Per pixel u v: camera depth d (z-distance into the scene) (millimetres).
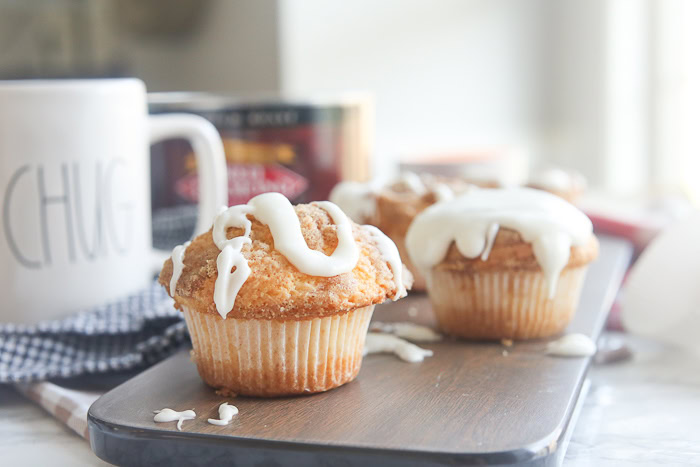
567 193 751
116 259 576
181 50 1293
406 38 1336
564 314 573
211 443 450
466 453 434
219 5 1265
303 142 694
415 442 444
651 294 593
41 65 1262
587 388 541
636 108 1336
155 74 1299
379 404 484
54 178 556
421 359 541
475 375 518
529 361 537
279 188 697
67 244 562
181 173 702
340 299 485
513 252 557
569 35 1372
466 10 1354
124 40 1286
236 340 489
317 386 496
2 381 522
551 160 1428
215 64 1290
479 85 1388
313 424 463
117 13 1274
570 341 550
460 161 796
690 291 579
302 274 487
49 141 552
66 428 508
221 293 481
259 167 694
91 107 559
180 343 557
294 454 444
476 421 464
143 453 457
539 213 565
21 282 559
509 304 562
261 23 1250
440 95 1374
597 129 1369
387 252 510
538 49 1396
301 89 1283
